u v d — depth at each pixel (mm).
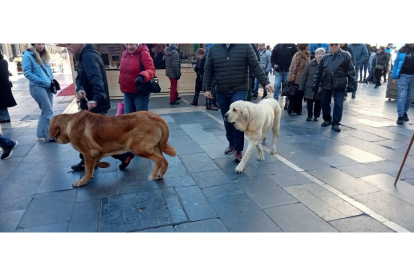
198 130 6160
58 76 19453
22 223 2807
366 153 4621
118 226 2734
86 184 3617
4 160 4469
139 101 4148
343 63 5648
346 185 3498
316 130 6074
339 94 5812
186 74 11633
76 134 3344
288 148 4930
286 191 3365
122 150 3463
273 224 2738
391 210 2939
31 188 3529
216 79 4312
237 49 4066
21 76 19438
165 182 3639
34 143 5320
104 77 3855
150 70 3906
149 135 3326
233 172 3928
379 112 7820
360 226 2688
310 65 6531
